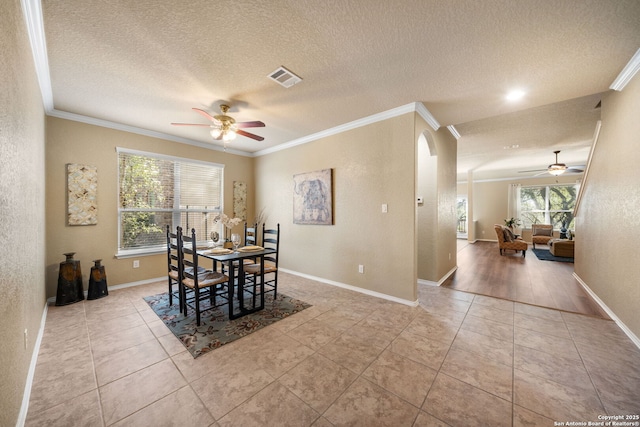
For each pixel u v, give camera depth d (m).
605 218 2.95
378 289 3.41
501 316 2.79
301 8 1.60
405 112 3.11
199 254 2.92
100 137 3.49
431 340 2.27
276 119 3.53
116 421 1.39
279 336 2.34
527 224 9.36
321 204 4.05
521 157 6.54
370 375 1.79
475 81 2.50
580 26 1.74
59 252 3.17
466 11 1.62
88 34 1.83
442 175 4.19
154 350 2.09
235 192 5.09
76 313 2.80
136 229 3.87
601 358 1.99
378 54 2.08
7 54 1.25
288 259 4.70
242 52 2.06
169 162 4.20
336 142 3.89
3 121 1.19
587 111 3.58
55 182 3.15
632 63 2.15
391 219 3.28
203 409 1.49
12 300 1.33
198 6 1.58
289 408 1.50
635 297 2.26
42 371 1.81
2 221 1.17
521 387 1.67
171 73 2.36
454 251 5.04
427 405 1.52
